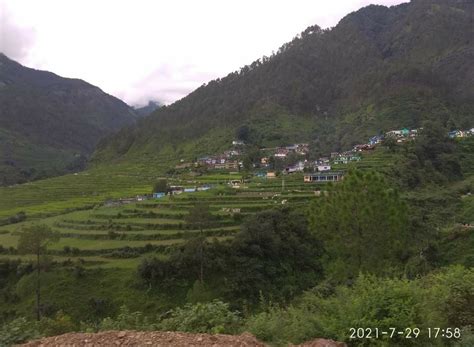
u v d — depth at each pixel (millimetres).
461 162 72938
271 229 42062
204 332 7750
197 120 144750
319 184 66625
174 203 60000
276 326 7309
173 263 37812
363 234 17156
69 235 50969
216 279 37562
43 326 10172
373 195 16953
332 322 7359
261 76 158875
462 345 6641
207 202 58844
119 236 48156
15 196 86688
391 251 17344
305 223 45344
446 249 36906
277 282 38781
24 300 37906
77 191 89875
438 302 7676
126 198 75250
